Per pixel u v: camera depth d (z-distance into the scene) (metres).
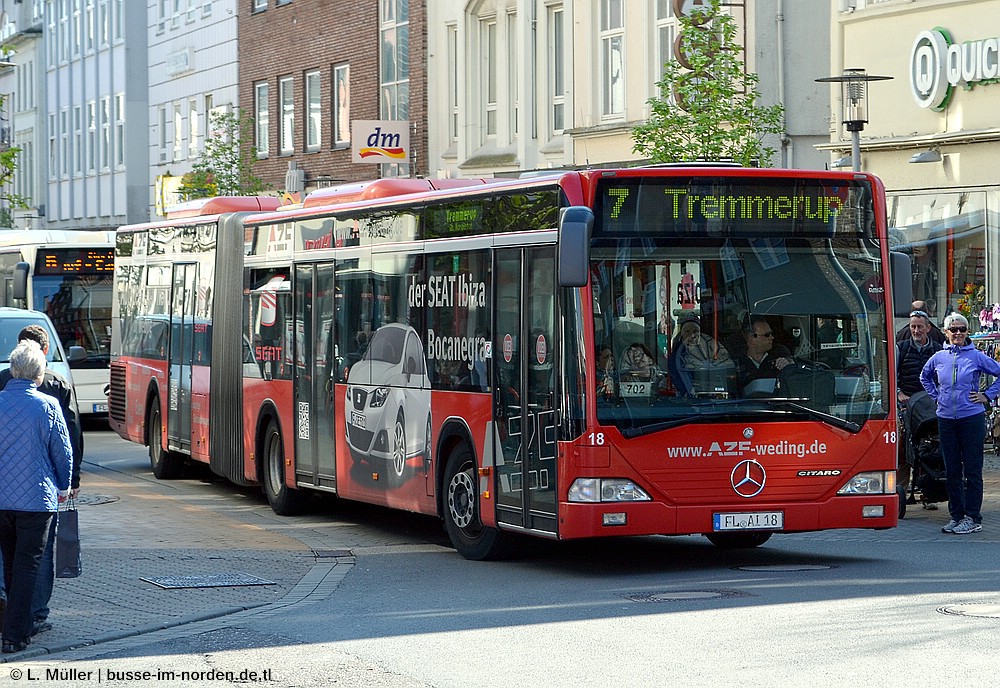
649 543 19.16
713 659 11.63
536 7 40.78
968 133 27.64
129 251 30.33
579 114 38.81
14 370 12.84
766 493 16.02
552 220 15.98
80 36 80.25
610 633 12.86
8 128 92.69
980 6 27.83
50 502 12.75
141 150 72.94
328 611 14.60
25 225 90.25
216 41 61.56
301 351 21.98
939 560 16.89
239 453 24.17
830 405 16.23
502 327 16.88
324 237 21.28
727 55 28.02
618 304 15.73
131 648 12.90
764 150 28.09
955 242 28.36
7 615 12.75
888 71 29.70
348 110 51.16
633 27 36.69
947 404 19.20
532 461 16.33
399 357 19.16
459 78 44.41
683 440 15.80
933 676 10.80
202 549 18.81
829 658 11.51
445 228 18.06
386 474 19.55
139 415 29.11
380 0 48.75
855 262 16.42
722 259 16.02
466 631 13.24
